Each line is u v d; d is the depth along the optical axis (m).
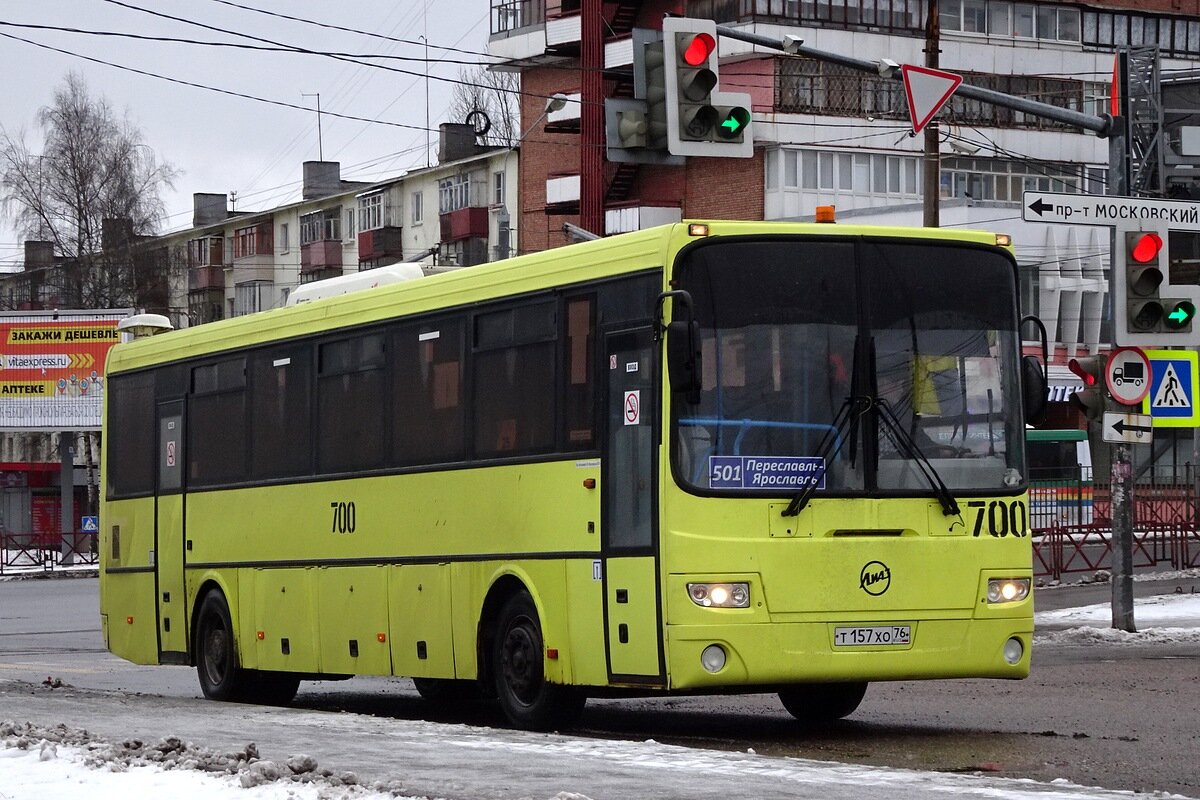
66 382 66.25
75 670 24.92
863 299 13.33
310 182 98.88
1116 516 23.75
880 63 21.23
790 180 64.75
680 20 18.55
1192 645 22.30
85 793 9.18
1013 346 13.77
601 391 13.56
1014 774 11.42
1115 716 14.76
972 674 13.34
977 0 67.94
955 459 13.41
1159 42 71.38
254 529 18.48
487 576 14.78
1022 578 13.55
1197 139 31.12
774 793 8.98
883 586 13.06
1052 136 68.62
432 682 18.83
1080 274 66.12
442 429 15.55
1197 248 34.47
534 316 14.46
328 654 17.16
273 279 98.31
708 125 18.59
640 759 10.72
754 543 12.82
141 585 20.78
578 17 68.88
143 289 84.81
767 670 12.76
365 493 16.59
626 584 13.16
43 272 98.94
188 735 12.34
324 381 17.41
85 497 82.38
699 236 13.07
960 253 13.69
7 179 83.56
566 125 70.12
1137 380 23.14
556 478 14.01
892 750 12.76
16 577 57.56
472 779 9.54
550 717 14.11
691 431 12.84
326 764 10.31
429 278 15.96
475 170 80.06
